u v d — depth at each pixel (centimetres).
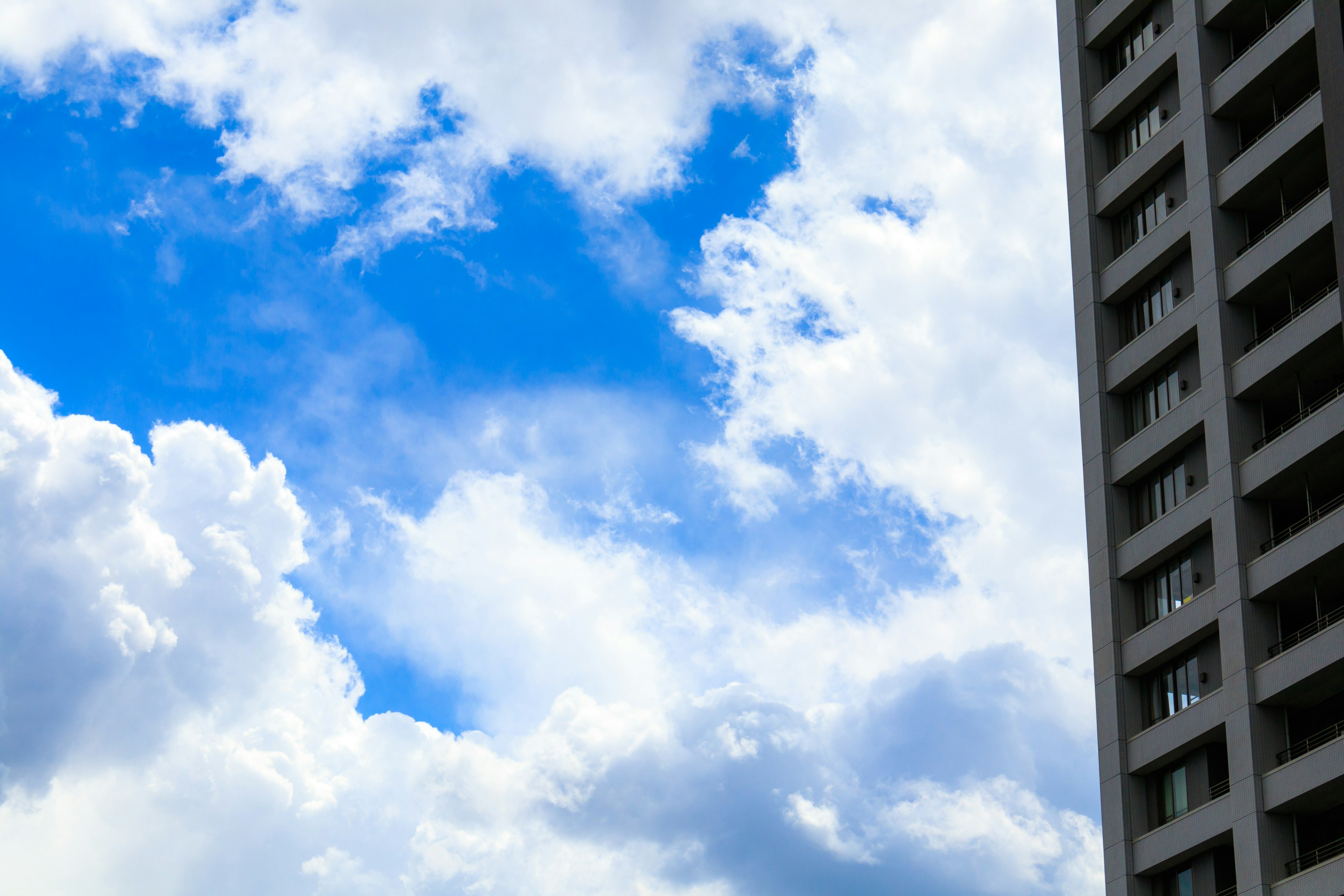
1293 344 4706
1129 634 5184
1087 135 5878
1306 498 4750
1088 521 5422
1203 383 5019
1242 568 4681
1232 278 5025
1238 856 4400
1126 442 5381
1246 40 5416
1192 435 5072
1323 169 4909
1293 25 4972
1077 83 5988
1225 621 4684
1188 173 5294
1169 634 4953
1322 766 4222
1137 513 5341
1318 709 4497
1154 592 5166
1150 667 5062
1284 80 5072
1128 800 4941
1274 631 4616
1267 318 5047
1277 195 5066
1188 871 4719
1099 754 5097
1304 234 4741
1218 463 4866
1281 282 4919
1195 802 4741
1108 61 6019
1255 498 4778
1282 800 4325
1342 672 4303
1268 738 4472
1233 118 5284
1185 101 5388
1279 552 4575
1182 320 5200
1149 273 5462
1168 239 5347
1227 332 4981
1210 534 4950
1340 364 4681
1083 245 5766
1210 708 4694
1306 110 4838
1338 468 4584
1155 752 4894
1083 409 5572
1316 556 4434
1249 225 5172
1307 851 4347
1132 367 5409
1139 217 5634
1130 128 5781
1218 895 4562
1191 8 5450
